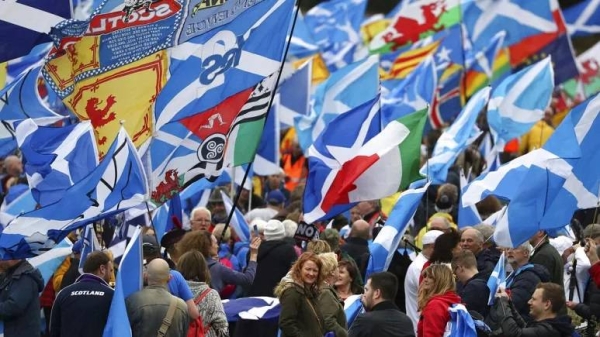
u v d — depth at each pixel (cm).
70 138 3234
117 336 2534
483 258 3027
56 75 3312
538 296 2669
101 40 3303
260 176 5072
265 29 3312
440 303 2611
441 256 2989
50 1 3400
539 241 3059
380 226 3541
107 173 2861
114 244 3325
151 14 3294
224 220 3897
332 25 5716
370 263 3130
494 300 2767
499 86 4247
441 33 5400
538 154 3072
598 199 3083
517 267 2945
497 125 4228
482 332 2664
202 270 2812
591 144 3098
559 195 3045
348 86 4306
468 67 5306
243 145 3334
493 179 3142
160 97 3291
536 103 4212
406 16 5434
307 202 3341
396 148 3291
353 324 2645
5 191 4528
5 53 3425
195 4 3297
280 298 2708
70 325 2639
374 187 3297
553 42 5353
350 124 3388
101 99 3312
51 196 3225
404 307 3325
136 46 3303
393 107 4634
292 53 5556
